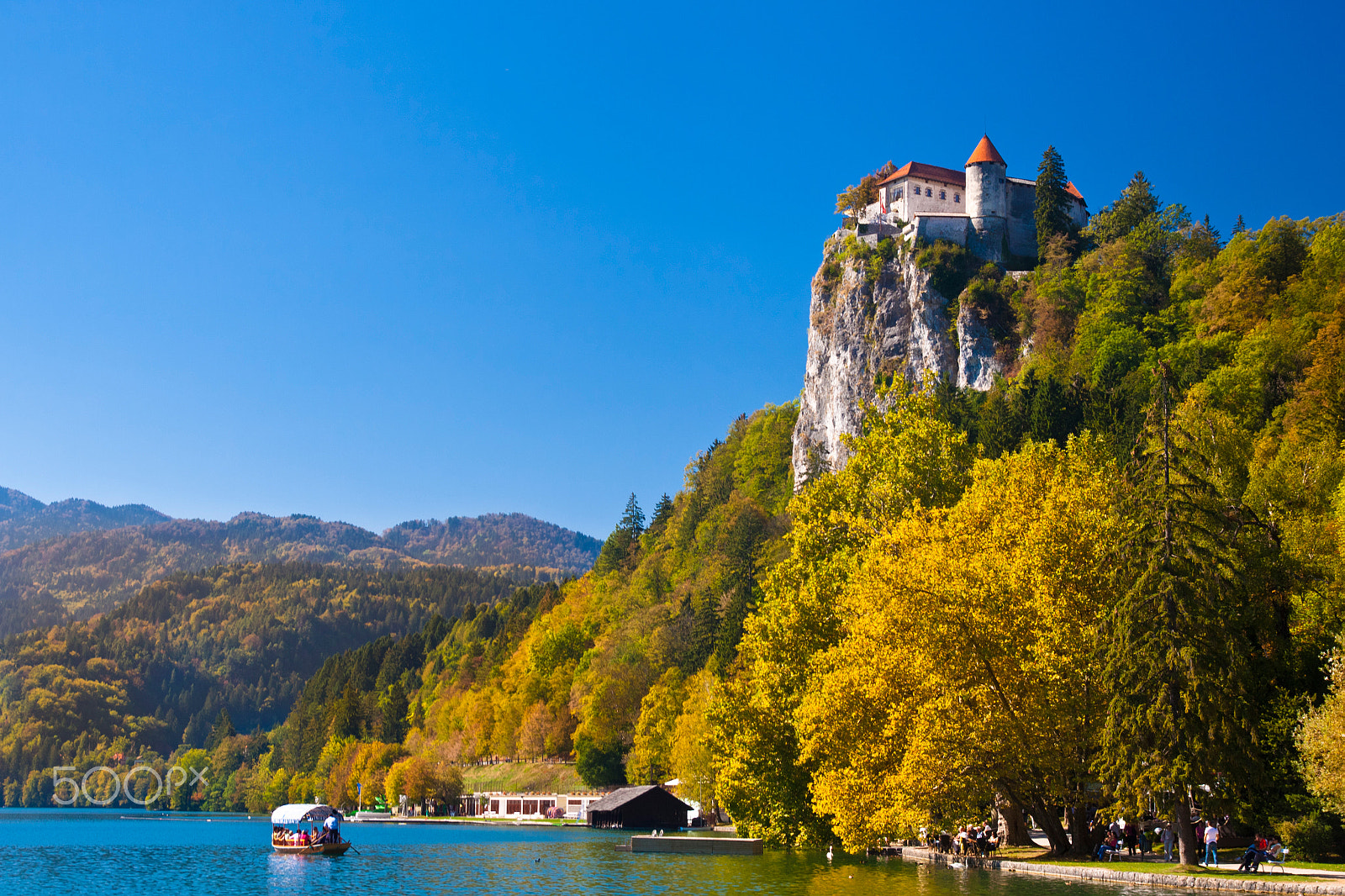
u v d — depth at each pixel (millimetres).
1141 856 56250
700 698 139000
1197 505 50906
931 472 79062
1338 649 49094
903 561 55938
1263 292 133125
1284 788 49906
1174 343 145250
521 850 99750
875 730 54875
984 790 52656
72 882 77375
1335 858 48906
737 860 75812
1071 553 53781
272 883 72500
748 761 70188
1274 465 67250
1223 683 47094
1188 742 46750
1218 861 51750
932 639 51281
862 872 60562
